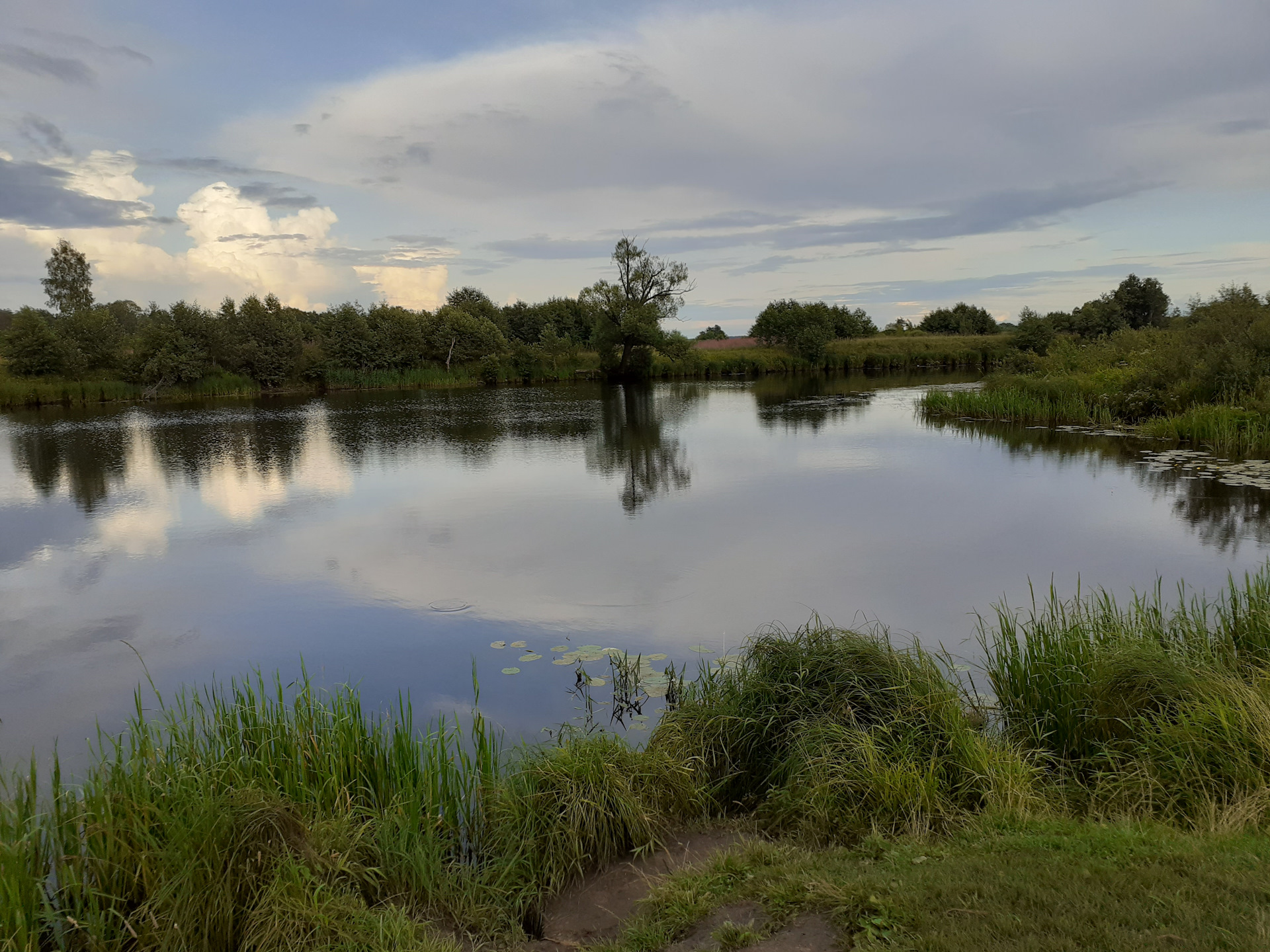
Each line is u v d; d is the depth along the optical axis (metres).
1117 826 4.28
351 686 7.57
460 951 3.82
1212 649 6.55
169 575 11.43
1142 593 9.45
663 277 56.75
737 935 3.52
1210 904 3.33
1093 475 17.27
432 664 8.09
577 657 8.02
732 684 6.21
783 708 5.75
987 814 4.51
